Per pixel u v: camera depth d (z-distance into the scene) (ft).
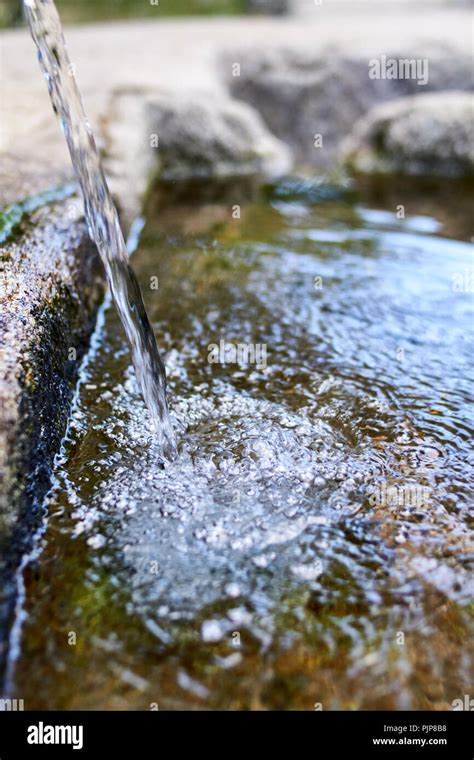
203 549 1.58
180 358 2.48
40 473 1.68
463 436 2.03
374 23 6.19
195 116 4.21
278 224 3.55
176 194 3.92
